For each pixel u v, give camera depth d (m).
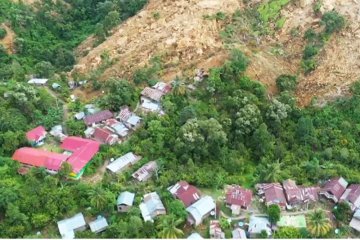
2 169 83.69
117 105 97.81
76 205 78.12
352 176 87.38
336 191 83.19
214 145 89.19
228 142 92.31
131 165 86.56
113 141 90.44
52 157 84.94
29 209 75.75
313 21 110.06
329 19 107.31
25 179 81.62
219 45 108.12
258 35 111.44
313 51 106.00
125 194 79.50
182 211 76.81
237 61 101.38
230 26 112.06
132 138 90.81
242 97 96.25
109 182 82.81
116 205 78.31
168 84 100.88
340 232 79.00
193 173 84.56
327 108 100.25
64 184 81.69
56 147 90.44
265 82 103.12
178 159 87.69
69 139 90.00
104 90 103.56
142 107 97.31
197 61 105.12
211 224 77.31
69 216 76.81
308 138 93.94
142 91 99.12
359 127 97.25
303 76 105.12
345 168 89.00
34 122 94.31
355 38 107.44
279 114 94.69
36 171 82.38
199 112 94.81
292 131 96.06
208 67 103.19
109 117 95.75
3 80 108.06
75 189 79.56
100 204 76.94
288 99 98.81
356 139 96.12
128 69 107.19
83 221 75.81
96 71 108.38
